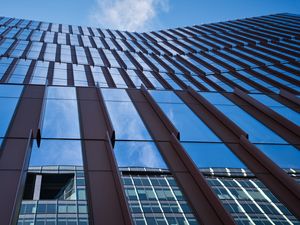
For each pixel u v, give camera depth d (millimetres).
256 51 58875
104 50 59812
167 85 42500
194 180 12875
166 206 11250
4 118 15445
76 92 20703
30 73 37125
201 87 42500
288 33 72562
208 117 19750
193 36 80750
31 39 56656
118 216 10234
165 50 66375
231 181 13344
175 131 16250
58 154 13406
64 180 11883
